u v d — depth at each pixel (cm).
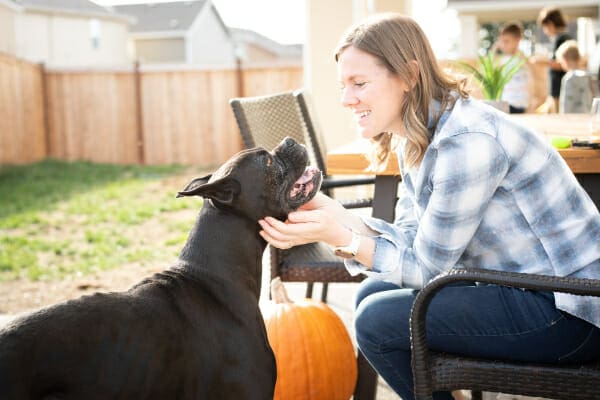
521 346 218
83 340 188
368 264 226
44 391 181
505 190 217
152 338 199
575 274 217
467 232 215
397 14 229
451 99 222
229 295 226
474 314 219
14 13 2122
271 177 238
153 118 1470
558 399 209
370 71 221
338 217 245
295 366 293
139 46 3191
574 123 439
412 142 225
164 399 199
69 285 568
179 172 1316
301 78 1398
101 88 1480
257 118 351
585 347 215
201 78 1438
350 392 308
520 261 223
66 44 2644
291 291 500
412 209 270
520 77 816
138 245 716
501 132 213
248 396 217
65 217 866
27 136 1430
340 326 314
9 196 1027
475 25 2023
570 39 965
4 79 1340
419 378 207
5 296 537
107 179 1213
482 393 309
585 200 224
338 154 308
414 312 203
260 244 244
